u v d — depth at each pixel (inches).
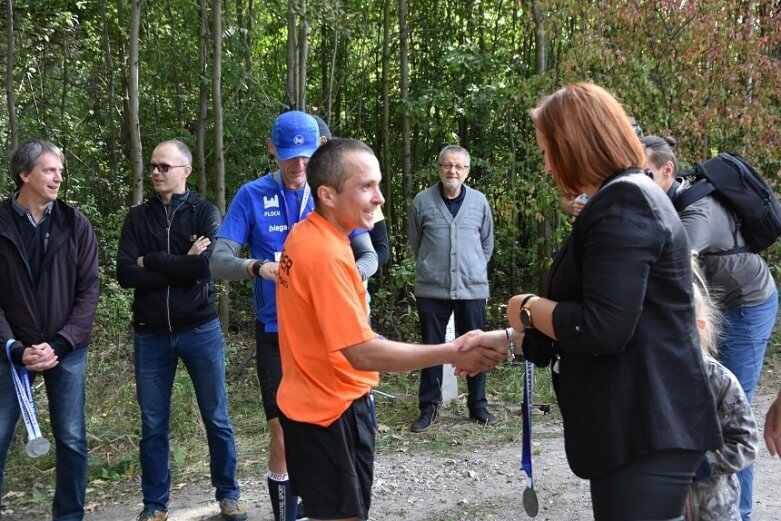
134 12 240.7
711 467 83.4
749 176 116.3
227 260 121.5
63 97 330.3
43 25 296.8
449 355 83.0
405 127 334.0
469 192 212.1
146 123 358.9
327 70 357.7
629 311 64.0
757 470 164.6
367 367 82.2
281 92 357.1
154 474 142.1
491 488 161.6
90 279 133.3
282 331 88.4
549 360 77.7
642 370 67.0
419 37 367.6
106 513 153.1
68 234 130.3
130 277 138.9
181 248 141.7
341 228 86.8
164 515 143.6
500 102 311.7
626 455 67.3
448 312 211.2
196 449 187.5
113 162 339.6
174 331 140.5
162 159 141.3
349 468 86.7
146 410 141.7
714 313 104.1
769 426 85.4
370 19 354.9
